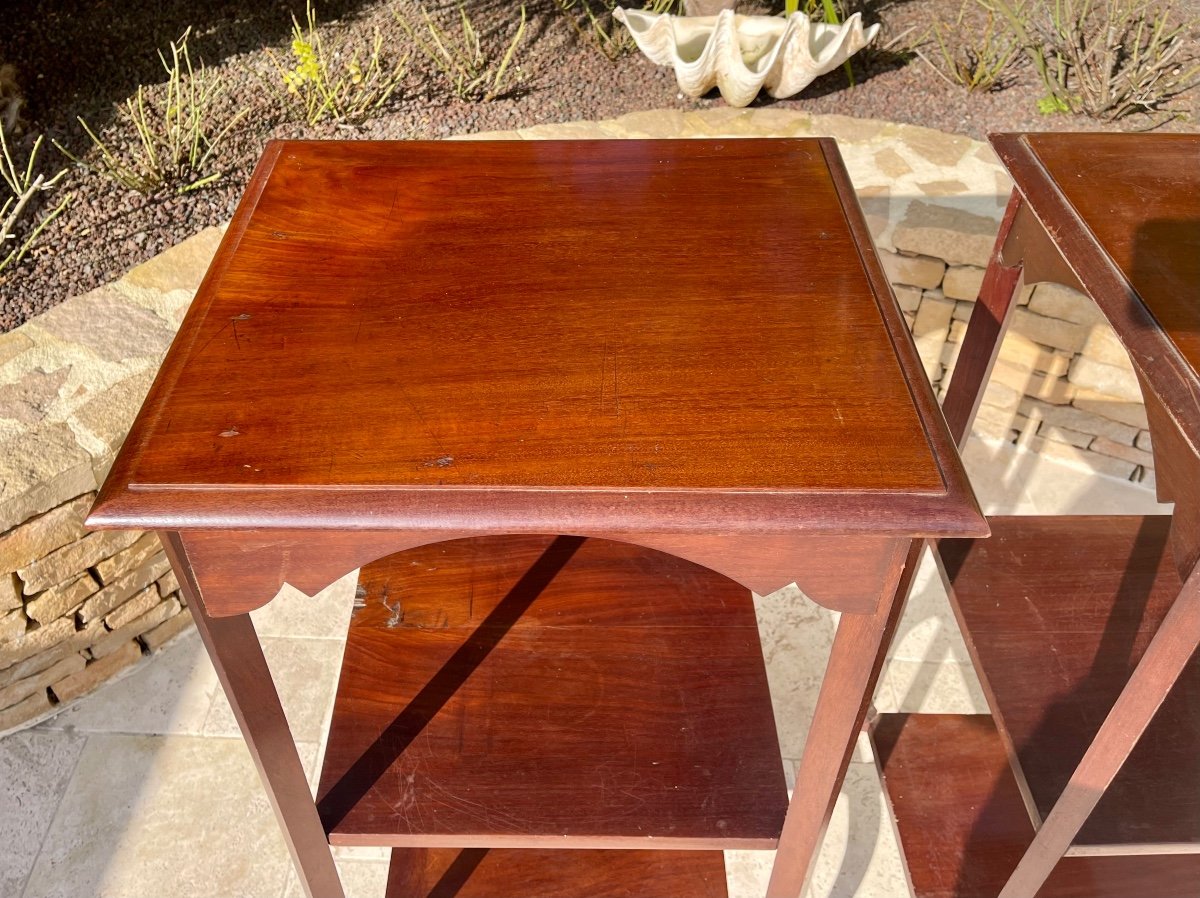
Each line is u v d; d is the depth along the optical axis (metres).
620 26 2.72
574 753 1.32
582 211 1.24
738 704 1.39
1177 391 0.93
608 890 1.44
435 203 1.25
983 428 2.33
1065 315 2.03
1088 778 1.12
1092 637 1.41
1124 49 2.57
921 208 2.07
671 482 0.87
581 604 1.53
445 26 2.71
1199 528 0.91
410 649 1.46
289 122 2.32
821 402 0.96
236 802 1.67
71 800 1.67
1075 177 1.22
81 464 1.53
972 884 1.53
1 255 1.90
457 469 0.88
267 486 0.87
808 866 1.30
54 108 2.27
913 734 1.72
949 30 2.73
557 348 1.02
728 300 1.09
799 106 2.44
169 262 1.89
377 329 1.05
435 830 1.24
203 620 1.00
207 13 2.64
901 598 1.09
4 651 1.62
